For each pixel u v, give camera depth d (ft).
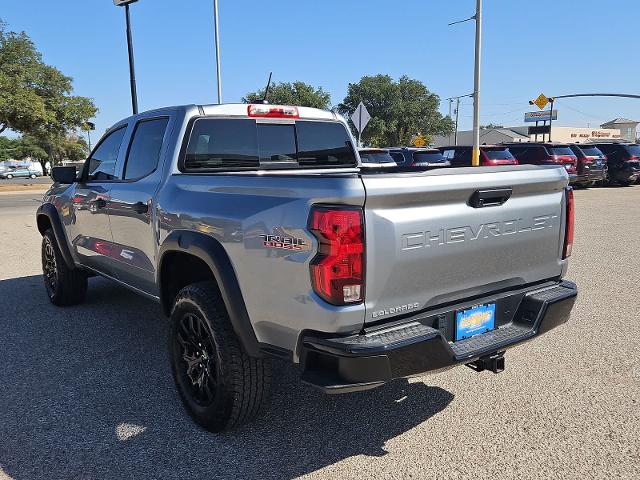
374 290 8.38
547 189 10.86
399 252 8.52
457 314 9.52
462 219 9.27
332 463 9.70
